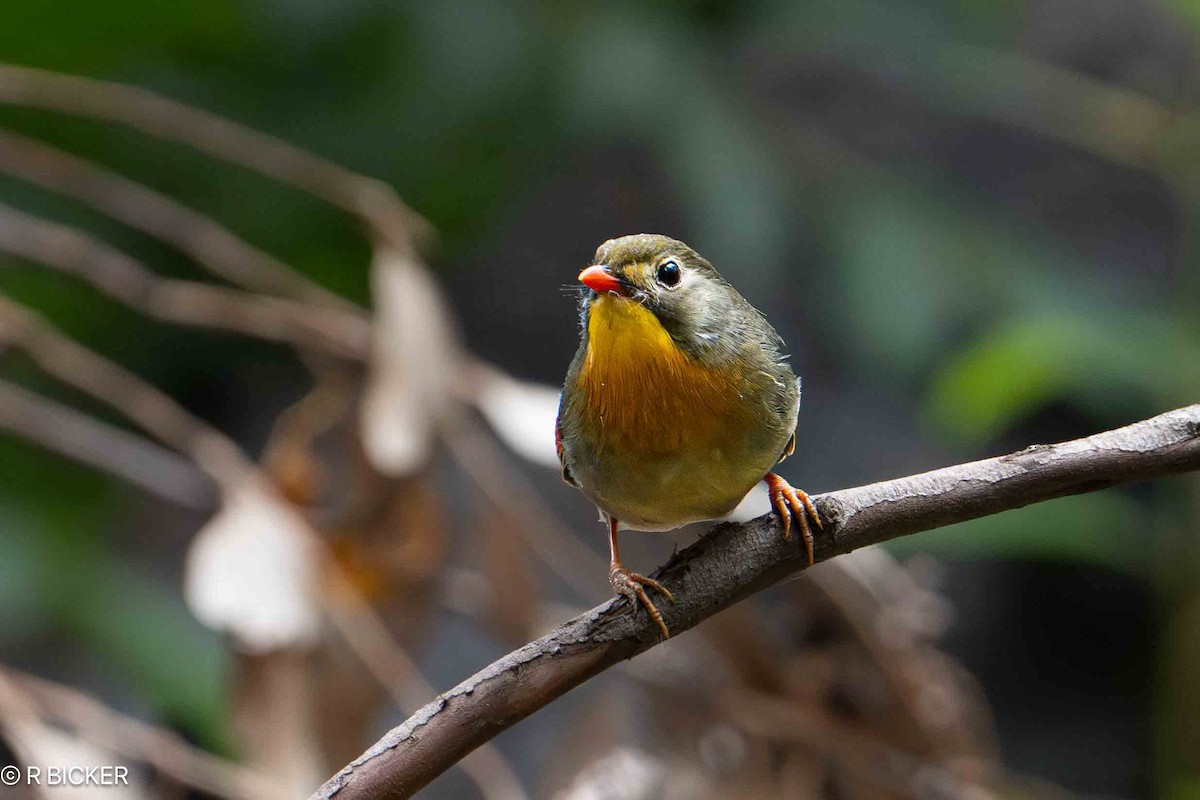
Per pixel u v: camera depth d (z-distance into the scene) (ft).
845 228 43.11
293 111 44.52
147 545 42.24
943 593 51.65
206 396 47.57
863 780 27.84
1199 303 39.45
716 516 20.81
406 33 43.83
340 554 27.30
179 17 39.52
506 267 53.06
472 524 29.27
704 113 43.14
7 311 28.58
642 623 17.17
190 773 23.88
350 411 28.76
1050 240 47.03
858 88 50.24
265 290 31.24
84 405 39.63
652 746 27.94
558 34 43.88
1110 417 48.57
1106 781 50.08
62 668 37.29
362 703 25.39
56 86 31.42
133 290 30.17
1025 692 51.70
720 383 19.24
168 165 41.81
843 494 17.87
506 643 28.43
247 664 24.80
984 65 45.44
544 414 27.91
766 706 27.99
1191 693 35.50
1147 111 41.42
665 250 19.84
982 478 17.40
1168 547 35.65
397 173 44.55
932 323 41.83
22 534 35.42
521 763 41.22
